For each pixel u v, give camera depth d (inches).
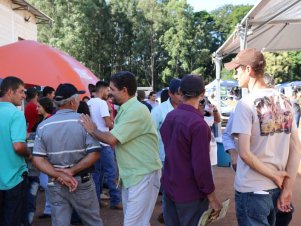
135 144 148.0
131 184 148.3
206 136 117.6
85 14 1521.9
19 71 258.5
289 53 1604.3
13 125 154.6
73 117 144.8
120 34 1766.7
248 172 110.3
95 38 1619.1
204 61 1857.8
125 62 1830.7
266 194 108.4
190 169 120.3
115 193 239.1
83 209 146.6
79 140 143.1
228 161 372.2
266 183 108.8
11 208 158.4
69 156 142.4
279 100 110.9
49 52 279.0
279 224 124.0
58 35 1485.0
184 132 119.1
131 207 148.5
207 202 122.8
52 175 141.2
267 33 395.9
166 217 130.0
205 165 116.3
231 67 116.6
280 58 1587.1
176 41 1772.9
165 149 127.5
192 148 117.6
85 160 142.7
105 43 1653.5
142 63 1843.0
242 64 113.0
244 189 110.7
